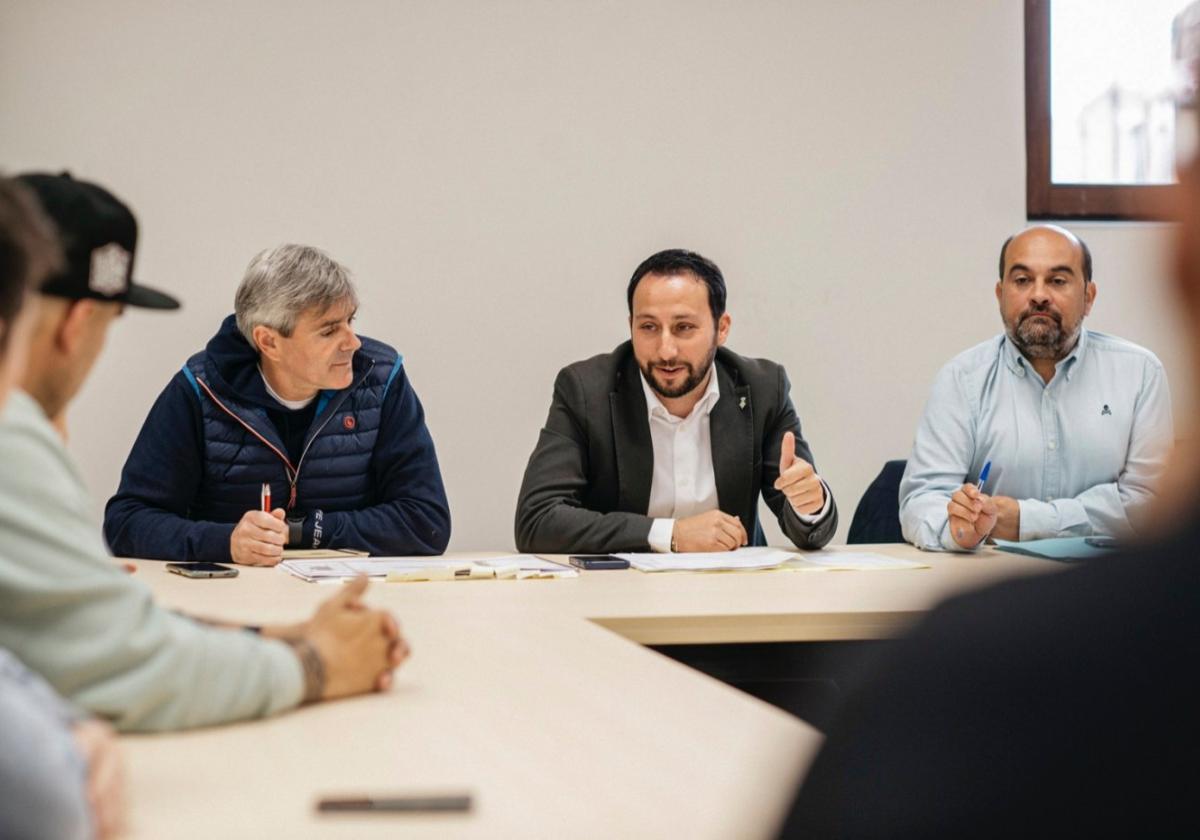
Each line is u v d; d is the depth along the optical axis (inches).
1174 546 15.5
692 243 150.8
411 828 30.9
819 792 17.0
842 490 153.1
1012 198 154.6
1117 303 155.5
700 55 150.3
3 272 28.3
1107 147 155.8
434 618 66.4
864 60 152.6
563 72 148.4
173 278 143.4
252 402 103.2
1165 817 14.7
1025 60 154.6
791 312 152.3
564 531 101.5
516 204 148.1
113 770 30.7
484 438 148.1
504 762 37.0
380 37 145.6
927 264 153.6
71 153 142.3
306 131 144.9
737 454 110.8
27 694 29.2
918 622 17.1
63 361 42.7
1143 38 155.5
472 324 147.6
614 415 109.4
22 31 141.5
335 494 105.6
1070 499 105.7
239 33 143.9
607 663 53.2
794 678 78.5
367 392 106.4
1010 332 111.2
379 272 146.1
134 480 101.3
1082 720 15.2
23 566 37.3
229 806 32.9
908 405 153.5
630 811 32.0
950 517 98.3
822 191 152.4
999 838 15.2
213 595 75.7
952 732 15.7
